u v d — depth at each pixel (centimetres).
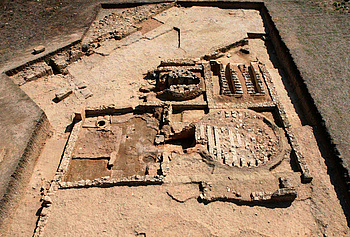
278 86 1522
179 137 1256
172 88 1424
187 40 1930
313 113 1273
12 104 1341
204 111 1368
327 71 1470
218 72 1619
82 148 1228
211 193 977
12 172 1037
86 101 1484
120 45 1909
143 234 891
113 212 952
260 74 1546
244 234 881
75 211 962
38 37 1931
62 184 1041
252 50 1862
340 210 952
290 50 1644
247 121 1245
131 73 1664
